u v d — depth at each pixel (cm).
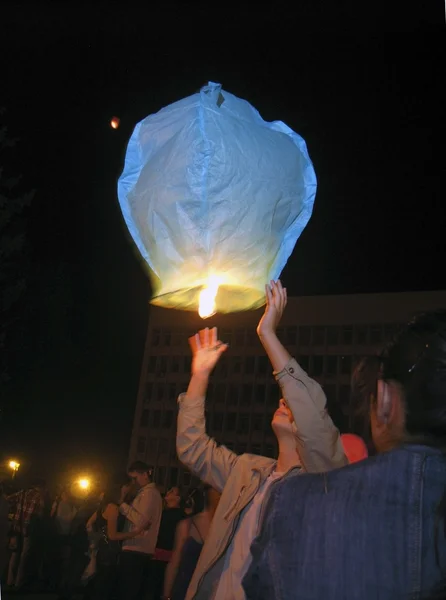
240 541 267
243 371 7075
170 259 217
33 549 1238
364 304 6606
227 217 212
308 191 232
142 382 7412
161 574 809
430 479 132
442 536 127
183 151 214
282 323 6825
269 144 220
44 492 1274
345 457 248
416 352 139
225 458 301
